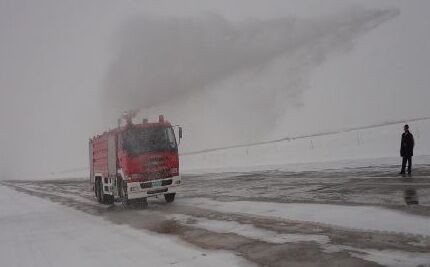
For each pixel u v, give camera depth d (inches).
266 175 925.2
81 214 607.8
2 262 326.3
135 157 577.0
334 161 1065.5
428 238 256.5
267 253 263.3
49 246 372.8
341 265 221.9
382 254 233.1
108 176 661.9
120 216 531.8
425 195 417.1
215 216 441.4
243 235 326.6
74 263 294.5
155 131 594.2
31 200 1021.2
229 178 982.4
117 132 606.9
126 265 271.6
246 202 526.3
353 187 539.8
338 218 350.9
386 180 564.7
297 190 584.7
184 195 726.5
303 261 237.1
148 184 580.1
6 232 494.6
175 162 600.4
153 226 420.8
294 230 323.0
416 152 942.4
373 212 359.9
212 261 259.0
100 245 350.6
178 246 314.0
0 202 1051.9
